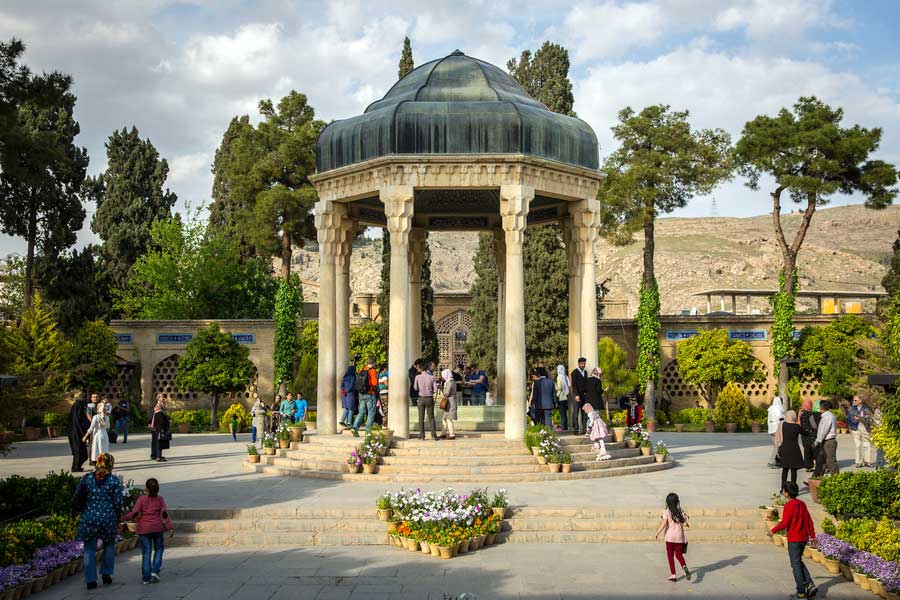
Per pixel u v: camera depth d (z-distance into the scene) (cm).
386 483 1791
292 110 4844
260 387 4303
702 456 2436
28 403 1642
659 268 13300
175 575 1191
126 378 4288
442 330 5803
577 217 2197
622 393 3853
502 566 1214
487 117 2000
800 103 4144
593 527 1415
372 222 2417
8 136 2120
